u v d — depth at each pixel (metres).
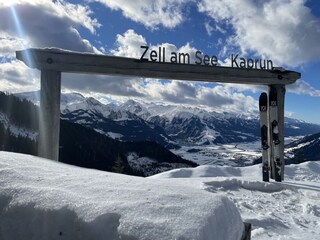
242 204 5.86
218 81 8.07
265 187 7.25
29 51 6.80
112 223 1.95
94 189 2.38
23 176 2.57
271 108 8.36
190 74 7.73
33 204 2.13
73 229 1.98
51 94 6.93
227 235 2.29
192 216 2.08
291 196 6.85
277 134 8.27
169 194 2.39
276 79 8.34
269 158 8.48
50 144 6.88
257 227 4.86
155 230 1.85
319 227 5.15
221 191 6.66
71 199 2.14
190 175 9.22
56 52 6.90
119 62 7.28
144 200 2.21
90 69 7.10
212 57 7.91
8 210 2.15
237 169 10.13
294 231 4.88
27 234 2.04
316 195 6.59
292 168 10.39
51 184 2.45
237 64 8.08
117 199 2.20
